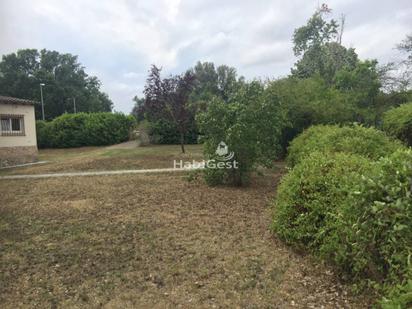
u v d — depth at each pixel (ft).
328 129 28.19
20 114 54.90
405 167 8.63
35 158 57.93
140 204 23.03
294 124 44.29
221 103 29.07
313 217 13.24
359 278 10.48
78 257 14.14
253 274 12.12
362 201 9.13
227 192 26.73
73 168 44.11
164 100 59.11
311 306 9.92
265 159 29.07
